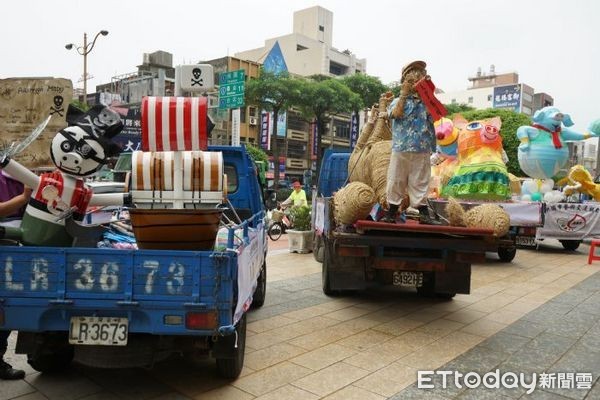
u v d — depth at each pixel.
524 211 10.99
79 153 3.80
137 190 4.32
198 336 3.73
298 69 58.78
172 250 3.60
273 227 14.55
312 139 49.62
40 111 5.47
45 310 3.44
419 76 5.96
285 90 33.62
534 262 11.13
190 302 3.38
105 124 3.97
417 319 6.20
